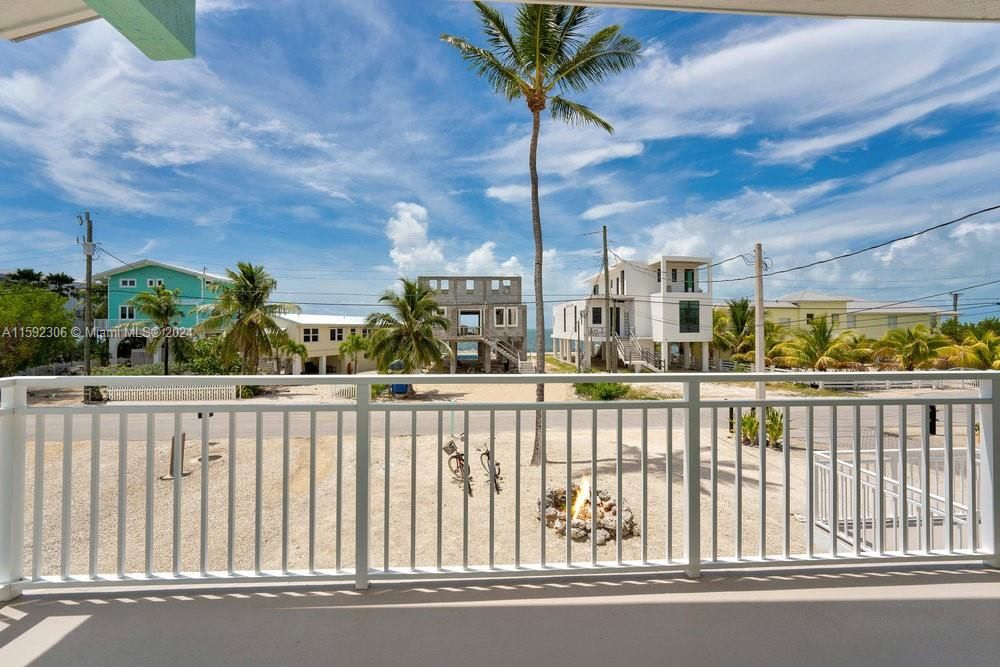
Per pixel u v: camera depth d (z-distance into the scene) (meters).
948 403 2.17
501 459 9.29
